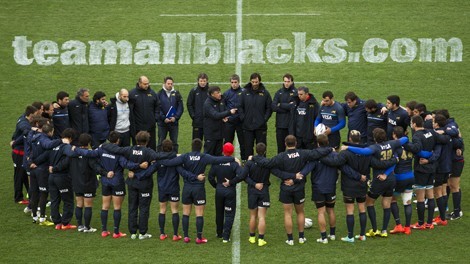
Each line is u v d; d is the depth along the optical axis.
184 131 86.81
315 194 62.44
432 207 65.62
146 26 108.75
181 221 67.94
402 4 114.06
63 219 66.38
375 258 60.31
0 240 64.25
